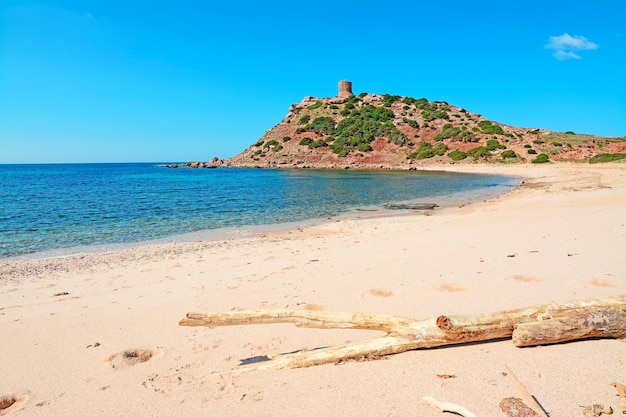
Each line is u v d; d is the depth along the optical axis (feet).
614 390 9.92
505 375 10.80
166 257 32.35
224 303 18.78
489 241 30.81
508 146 226.38
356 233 41.60
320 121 313.94
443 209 62.75
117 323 16.93
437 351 12.30
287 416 9.62
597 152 202.08
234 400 10.44
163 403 10.50
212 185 130.72
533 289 18.01
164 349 14.02
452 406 9.22
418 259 25.80
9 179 196.24
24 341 15.35
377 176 167.73
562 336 12.10
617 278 18.93
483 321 12.31
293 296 19.26
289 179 156.76
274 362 12.12
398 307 16.75
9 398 11.26
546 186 98.12
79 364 13.16
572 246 26.58
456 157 229.25
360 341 12.59
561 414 9.07
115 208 69.56
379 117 296.30
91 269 28.86
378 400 10.00
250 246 36.14
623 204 47.88
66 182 164.66
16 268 29.37
